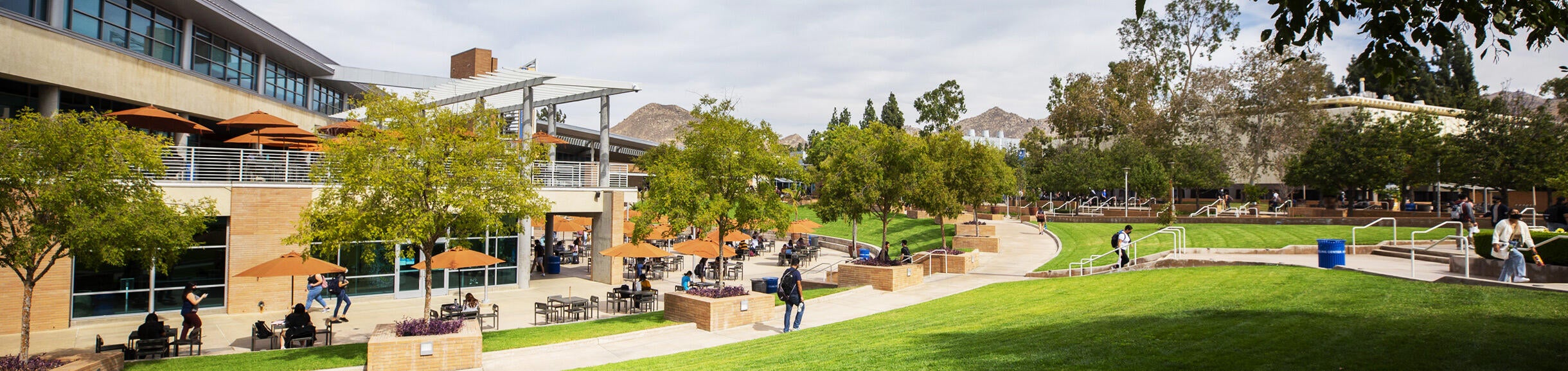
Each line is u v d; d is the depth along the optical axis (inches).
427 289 587.8
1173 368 311.1
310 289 878.4
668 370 450.6
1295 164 1817.2
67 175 511.8
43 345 701.3
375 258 1013.8
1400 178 1566.2
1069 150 2281.0
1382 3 259.8
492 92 1244.5
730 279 1216.8
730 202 778.2
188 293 629.9
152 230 529.7
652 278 1226.0
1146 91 2337.6
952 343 438.3
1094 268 877.8
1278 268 687.1
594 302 836.6
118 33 1019.3
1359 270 613.9
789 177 845.8
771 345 532.1
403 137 571.2
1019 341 415.8
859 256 1317.7
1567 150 1250.0
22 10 886.4
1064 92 2613.2
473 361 526.6
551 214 1366.9
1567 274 540.7
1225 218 1441.9
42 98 922.7
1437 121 1953.7
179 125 935.7
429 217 552.4
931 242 1526.8
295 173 953.5
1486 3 272.8
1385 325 374.3
